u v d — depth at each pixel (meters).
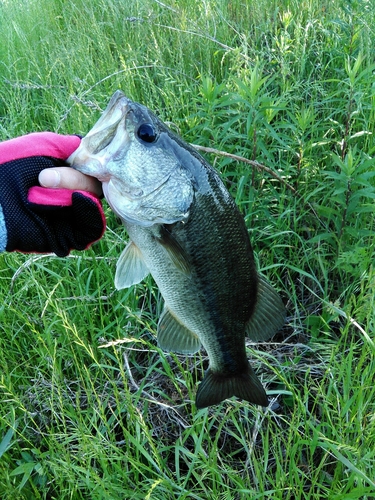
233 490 0.43
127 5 1.03
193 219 0.38
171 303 0.40
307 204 0.63
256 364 0.53
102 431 0.46
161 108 0.72
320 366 0.49
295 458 0.45
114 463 0.41
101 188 0.38
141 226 0.38
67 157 0.37
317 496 0.38
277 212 0.64
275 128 0.65
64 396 0.50
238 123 0.72
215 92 0.63
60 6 1.19
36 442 0.48
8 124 0.80
